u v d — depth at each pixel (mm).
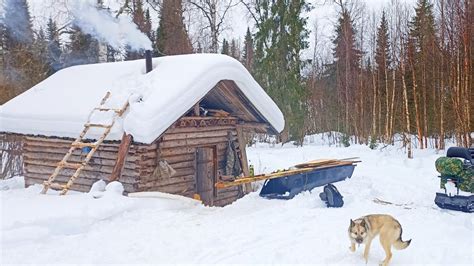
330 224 7195
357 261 5398
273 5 26031
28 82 20359
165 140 9922
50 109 10891
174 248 5926
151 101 9023
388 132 25109
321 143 28516
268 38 26281
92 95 10664
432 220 7398
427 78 24281
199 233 6672
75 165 8922
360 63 31484
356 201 8969
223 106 11844
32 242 5977
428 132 24516
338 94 31688
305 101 27406
